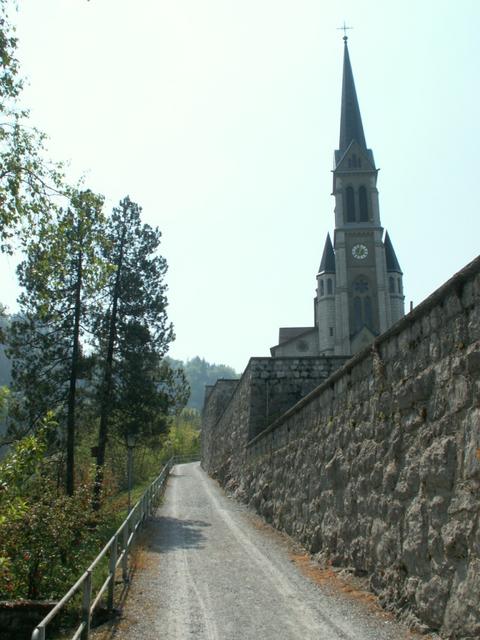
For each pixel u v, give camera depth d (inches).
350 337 2901.1
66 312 833.5
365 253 2997.0
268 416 934.4
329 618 294.0
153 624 300.2
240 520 703.7
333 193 3132.4
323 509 442.9
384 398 331.3
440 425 261.0
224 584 385.1
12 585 359.6
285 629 282.5
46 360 827.4
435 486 258.7
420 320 287.3
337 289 2945.4
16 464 358.6
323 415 465.1
